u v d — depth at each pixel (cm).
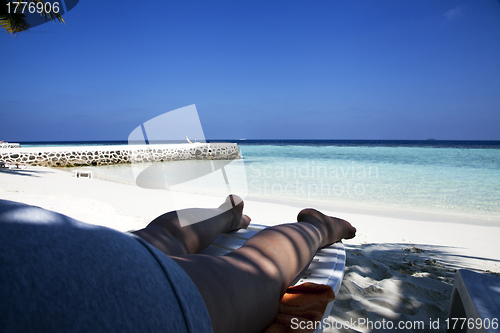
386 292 196
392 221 532
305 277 150
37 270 32
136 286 43
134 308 40
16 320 28
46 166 1895
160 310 44
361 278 221
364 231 455
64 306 33
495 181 1146
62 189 738
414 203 721
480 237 434
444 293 199
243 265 92
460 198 795
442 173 1449
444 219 557
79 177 1148
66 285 34
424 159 2330
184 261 76
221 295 72
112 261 42
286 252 116
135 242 52
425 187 985
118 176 1278
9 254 31
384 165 1855
